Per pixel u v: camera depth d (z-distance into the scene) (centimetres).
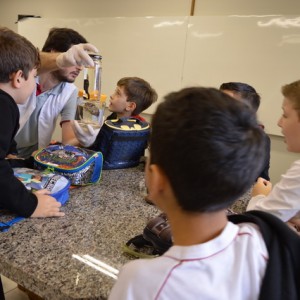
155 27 333
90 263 71
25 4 448
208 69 310
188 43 316
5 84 94
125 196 112
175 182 44
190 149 41
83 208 100
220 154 41
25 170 111
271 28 274
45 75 158
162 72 337
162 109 45
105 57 372
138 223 92
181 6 329
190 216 46
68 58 122
